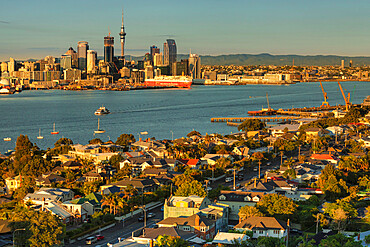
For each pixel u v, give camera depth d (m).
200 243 179.62
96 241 199.50
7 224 197.00
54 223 193.25
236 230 188.25
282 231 186.38
